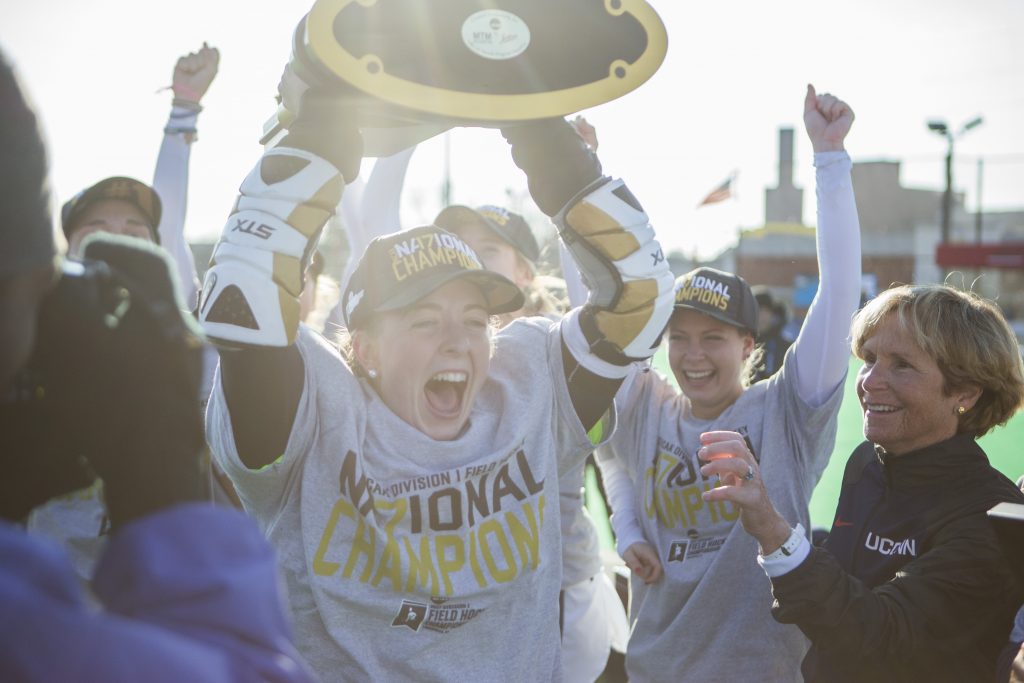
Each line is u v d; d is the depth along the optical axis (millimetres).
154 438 926
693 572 2828
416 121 1760
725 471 2092
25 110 739
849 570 2303
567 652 3154
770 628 2699
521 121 1636
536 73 1608
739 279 3064
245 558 786
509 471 2006
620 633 3652
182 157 3666
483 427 2016
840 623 2012
